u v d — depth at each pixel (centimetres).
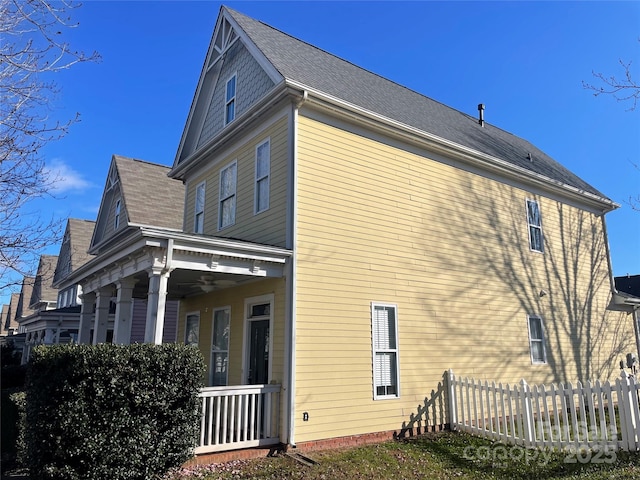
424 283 1054
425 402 991
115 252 862
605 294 1573
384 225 1009
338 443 839
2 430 825
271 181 960
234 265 820
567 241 1491
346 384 877
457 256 1141
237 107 1159
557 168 1695
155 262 740
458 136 1288
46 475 559
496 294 1209
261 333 952
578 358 1396
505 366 1177
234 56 1224
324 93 923
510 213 1320
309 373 834
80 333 1170
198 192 1332
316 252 892
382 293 973
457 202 1180
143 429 591
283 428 799
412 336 1002
